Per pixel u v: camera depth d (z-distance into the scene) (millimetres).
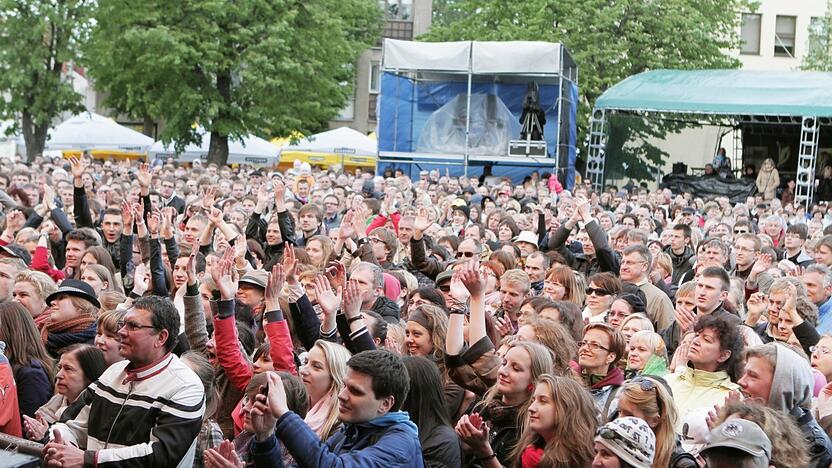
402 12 55312
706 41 39031
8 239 12055
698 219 19594
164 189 18484
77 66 40969
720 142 35375
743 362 6637
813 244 14484
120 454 5012
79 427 5629
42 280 7762
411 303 8312
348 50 39281
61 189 15484
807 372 5957
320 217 13320
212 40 36406
